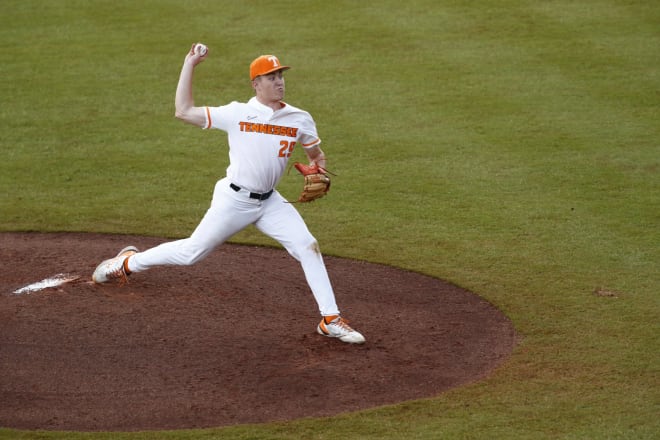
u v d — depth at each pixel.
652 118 44.38
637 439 20.47
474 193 37.56
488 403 22.30
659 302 28.30
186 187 38.59
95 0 60.69
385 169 39.97
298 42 53.78
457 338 26.17
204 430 21.02
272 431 21.02
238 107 24.23
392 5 59.09
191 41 53.97
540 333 26.44
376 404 22.41
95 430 21.09
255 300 28.58
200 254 26.16
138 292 28.81
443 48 52.94
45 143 42.69
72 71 50.50
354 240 33.72
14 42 54.34
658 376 23.62
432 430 21.00
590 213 35.50
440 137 42.91
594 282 29.89
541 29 55.16
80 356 24.62
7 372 23.69
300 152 42.62
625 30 54.72
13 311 27.17
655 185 37.84
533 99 46.72
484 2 59.16
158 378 23.58
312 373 23.95
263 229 25.80
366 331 26.52
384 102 46.69
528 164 40.09
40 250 32.34
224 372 23.94
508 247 32.81
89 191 38.12
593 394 22.69
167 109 46.38
